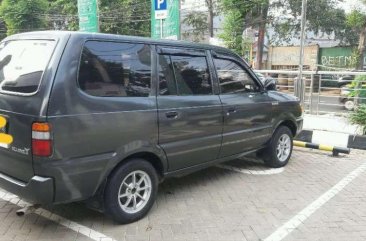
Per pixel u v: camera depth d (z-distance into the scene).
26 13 37.34
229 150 5.30
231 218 4.40
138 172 4.16
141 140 4.08
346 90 11.18
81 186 3.67
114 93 3.88
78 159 3.60
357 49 28.70
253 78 5.75
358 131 8.11
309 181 5.72
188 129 4.58
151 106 4.16
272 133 6.04
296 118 6.54
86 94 3.64
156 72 4.30
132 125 3.97
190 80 4.71
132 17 35.41
